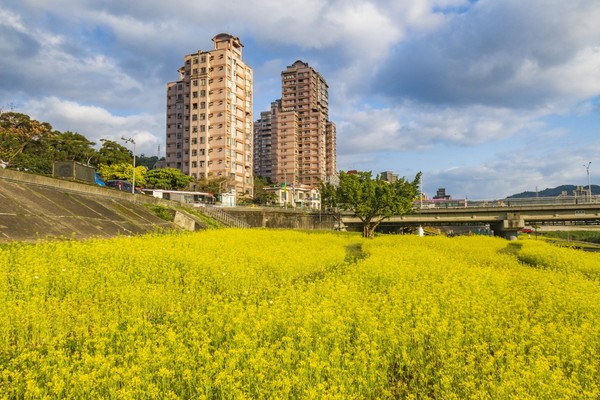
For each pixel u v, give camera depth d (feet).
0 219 60.18
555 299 30.99
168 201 128.47
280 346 21.53
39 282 31.04
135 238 60.70
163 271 38.60
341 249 65.87
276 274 42.37
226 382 16.92
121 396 15.53
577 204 167.22
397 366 21.67
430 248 73.72
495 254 63.87
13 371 19.06
